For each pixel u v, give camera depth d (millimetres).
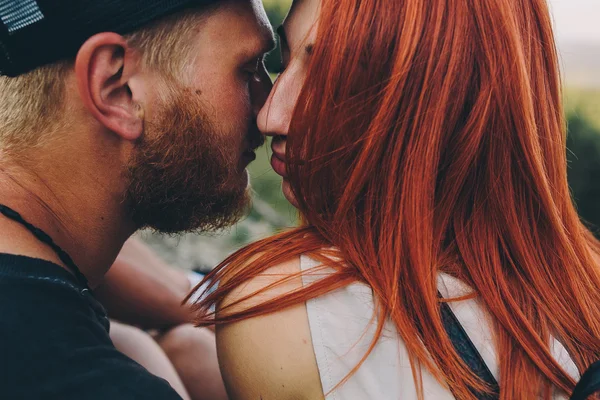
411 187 983
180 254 2771
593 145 3852
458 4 992
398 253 966
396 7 980
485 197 1041
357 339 934
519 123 1029
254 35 1132
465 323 968
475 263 1011
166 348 1807
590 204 3859
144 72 1052
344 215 1007
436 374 914
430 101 986
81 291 979
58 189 1048
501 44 1011
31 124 1025
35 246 969
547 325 1017
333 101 1001
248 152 1212
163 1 1019
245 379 995
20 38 994
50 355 875
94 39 989
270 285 978
